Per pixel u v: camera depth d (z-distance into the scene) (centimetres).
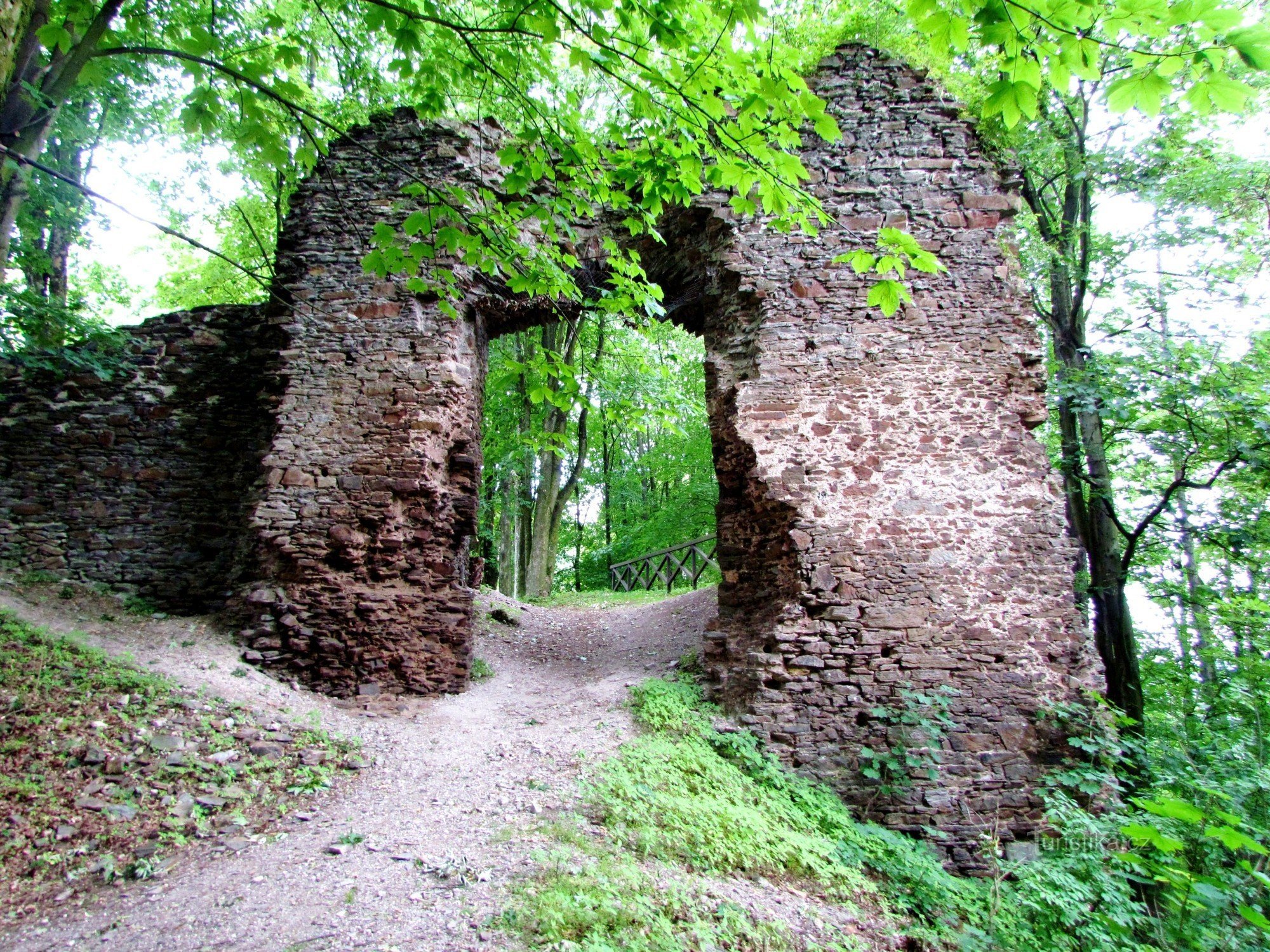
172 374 842
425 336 807
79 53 358
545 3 320
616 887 357
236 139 357
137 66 765
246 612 724
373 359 797
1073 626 676
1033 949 458
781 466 717
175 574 786
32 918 342
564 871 370
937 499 706
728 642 737
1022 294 761
